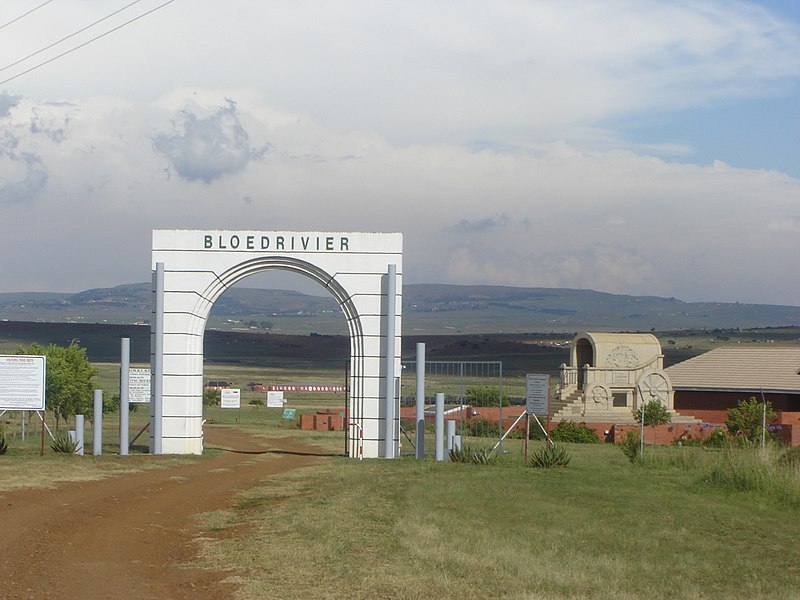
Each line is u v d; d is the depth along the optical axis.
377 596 11.98
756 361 59.62
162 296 31.02
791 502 21.11
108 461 27.48
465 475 24.62
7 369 27.48
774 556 15.75
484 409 50.66
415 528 16.38
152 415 31.14
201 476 25.05
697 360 61.56
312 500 20.14
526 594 12.22
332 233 31.36
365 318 31.31
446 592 12.22
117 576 12.95
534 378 28.38
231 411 74.00
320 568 13.49
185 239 31.19
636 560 14.95
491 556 14.41
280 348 195.62
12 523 16.44
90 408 53.16
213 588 12.47
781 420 49.34
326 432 49.88
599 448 40.03
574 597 12.21
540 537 16.28
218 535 16.59
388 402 30.89
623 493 21.80
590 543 16.12
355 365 31.56
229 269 31.12
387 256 31.34
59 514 17.69
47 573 12.83
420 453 30.83
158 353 31.05
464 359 158.62
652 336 57.16
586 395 54.72
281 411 74.88
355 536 15.88
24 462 25.95
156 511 18.97
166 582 12.78
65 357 52.81
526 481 23.44
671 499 21.22
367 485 22.48
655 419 50.12
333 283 31.39
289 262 31.41
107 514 18.17
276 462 29.41
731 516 19.33
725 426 49.50
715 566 14.77
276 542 15.52
